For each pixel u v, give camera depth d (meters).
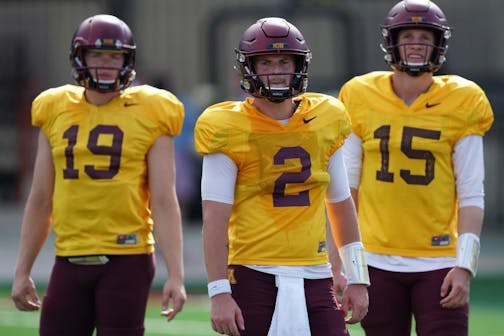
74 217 18.56
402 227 19.41
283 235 16.81
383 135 19.55
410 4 19.19
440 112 19.39
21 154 60.41
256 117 16.92
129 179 18.61
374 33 54.38
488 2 54.75
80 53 18.45
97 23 18.39
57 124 18.81
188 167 41.78
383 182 19.53
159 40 57.88
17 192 60.75
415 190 19.36
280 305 16.62
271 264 16.77
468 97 19.44
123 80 18.58
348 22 52.19
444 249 19.39
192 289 36.72
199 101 46.94
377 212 19.59
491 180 52.91
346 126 17.33
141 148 18.67
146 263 18.72
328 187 17.45
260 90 16.64
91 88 18.44
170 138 18.89
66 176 18.66
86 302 18.67
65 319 18.64
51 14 58.94
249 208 16.94
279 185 16.86
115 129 18.64
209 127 16.84
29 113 60.00
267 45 16.45
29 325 30.72
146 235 18.84
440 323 18.97
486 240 49.41
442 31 19.16
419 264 19.34
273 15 51.72
